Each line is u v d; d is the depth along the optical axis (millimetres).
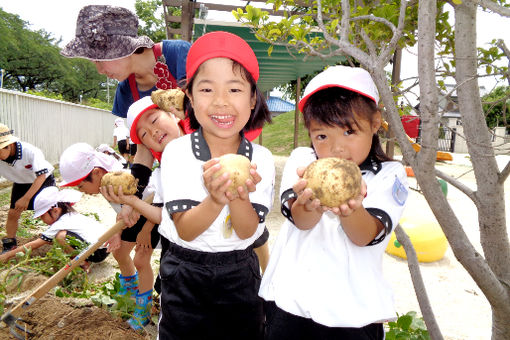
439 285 4258
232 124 1710
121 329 2760
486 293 1687
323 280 1622
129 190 2322
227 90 1668
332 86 1589
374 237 1545
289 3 2475
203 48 1653
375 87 1723
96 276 4266
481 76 1549
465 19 1714
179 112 2311
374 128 1644
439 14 2232
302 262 1699
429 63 1463
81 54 2770
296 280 1678
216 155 1863
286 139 23609
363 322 1536
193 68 1703
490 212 1739
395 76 5496
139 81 3186
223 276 1808
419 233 4953
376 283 1637
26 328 2588
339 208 1350
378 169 1677
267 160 1944
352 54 1738
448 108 1845
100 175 3256
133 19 2891
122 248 2912
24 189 4984
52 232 4270
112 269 4469
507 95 1695
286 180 1779
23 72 52906
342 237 1675
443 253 5031
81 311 2879
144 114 2453
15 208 4855
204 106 1680
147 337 2742
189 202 1677
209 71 1651
